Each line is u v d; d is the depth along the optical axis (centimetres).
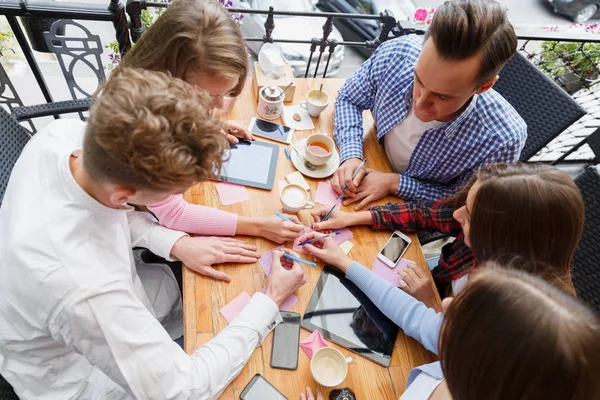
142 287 114
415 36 149
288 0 320
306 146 133
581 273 118
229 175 127
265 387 90
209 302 102
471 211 97
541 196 84
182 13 97
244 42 109
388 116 146
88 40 158
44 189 79
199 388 83
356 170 136
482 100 130
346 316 105
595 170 121
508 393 49
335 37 318
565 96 156
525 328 47
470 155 136
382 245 124
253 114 146
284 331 99
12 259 73
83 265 74
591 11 490
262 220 116
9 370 87
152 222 116
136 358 78
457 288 128
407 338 104
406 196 139
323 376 92
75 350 79
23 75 262
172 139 64
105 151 64
